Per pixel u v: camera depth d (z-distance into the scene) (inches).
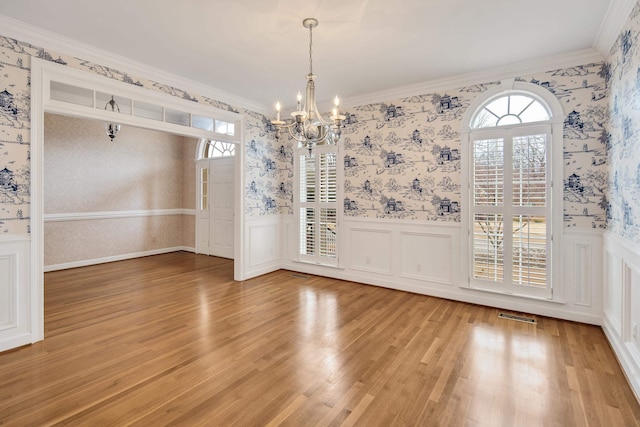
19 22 103.0
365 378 88.9
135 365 94.9
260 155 199.6
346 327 123.1
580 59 125.3
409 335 116.3
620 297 100.7
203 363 96.3
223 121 181.5
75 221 223.6
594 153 124.6
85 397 79.7
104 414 73.5
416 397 80.7
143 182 262.4
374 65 137.6
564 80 129.5
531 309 137.4
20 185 106.7
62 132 217.2
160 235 275.6
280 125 102.3
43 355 100.5
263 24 105.0
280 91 171.0
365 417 73.3
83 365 94.7
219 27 106.9
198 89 161.0
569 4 94.0
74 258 223.0
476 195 148.6
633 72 89.4
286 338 113.5
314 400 79.3
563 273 131.2
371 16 100.3
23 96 107.0
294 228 211.6
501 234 143.3
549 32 110.2
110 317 132.0
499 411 75.6
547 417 73.5
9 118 104.1
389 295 162.6
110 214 241.6
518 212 139.3
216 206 263.7
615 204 109.0
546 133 132.6
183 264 233.6
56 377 88.4
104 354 101.4
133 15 99.8
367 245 182.1
